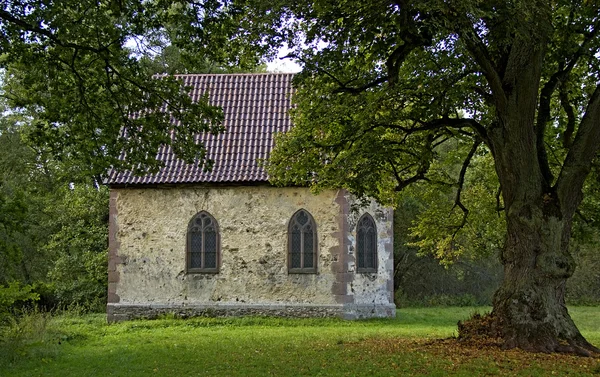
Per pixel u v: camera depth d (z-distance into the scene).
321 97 16.27
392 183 19.28
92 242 33.91
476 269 43.56
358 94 15.87
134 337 20.22
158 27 15.57
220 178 25.72
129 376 12.83
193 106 16.84
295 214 25.92
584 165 15.03
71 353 16.41
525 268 14.95
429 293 43.47
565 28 15.81
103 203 34.47
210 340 18.66
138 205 26.44
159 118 17.06
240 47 15.60
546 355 13.99
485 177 26.45
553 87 16.19
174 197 26.31
